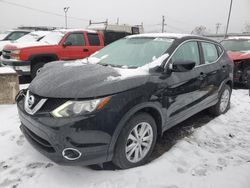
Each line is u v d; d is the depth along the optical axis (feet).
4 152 11.43
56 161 9.23
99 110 8.96
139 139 10.58
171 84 11.64
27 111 9.80
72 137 8.77
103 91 9.20
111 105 9.17
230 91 18.37
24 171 10.12
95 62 13.14
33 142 10.05
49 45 27.81
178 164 11.05
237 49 30.30
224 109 17.94
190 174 10.37
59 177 9.80
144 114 10.50
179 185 9.61
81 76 9.98
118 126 9.37
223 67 16.75
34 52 26.53
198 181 9.90
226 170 10.69
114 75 10.17
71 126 8.70
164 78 11.31
